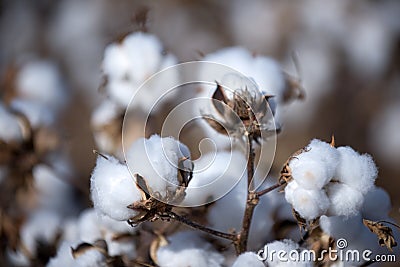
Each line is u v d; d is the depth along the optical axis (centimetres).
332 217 100
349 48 295
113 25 286
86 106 263
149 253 108
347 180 92
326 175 91
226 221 104
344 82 287
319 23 294
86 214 113
